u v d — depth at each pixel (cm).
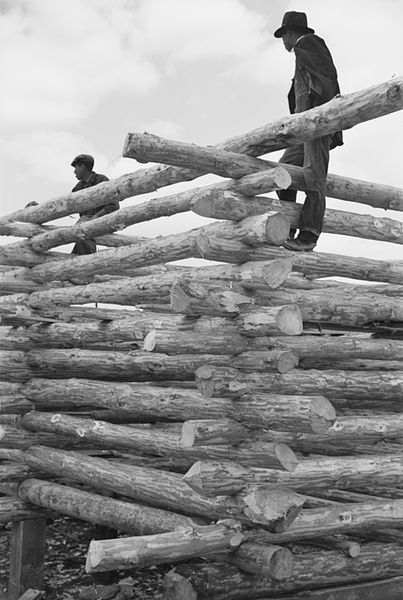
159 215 752
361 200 691
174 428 848
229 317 586
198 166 579
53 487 766
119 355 757
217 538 571
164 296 694
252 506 549
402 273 691
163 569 793
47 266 859
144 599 710
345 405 687
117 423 846
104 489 786
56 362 814
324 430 545
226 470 557
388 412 738
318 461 588
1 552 889
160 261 689
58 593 750
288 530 580
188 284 558
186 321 619
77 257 812
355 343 636
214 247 566
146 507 668
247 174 596
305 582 607
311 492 716
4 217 922
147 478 661
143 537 558
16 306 836
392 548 645
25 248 885
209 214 568
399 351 661
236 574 585
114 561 542
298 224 617
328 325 689
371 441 616
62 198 823
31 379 838
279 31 662
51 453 776
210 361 603
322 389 595
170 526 621
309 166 613
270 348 593
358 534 693
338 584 629
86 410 845
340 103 548
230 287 577
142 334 707
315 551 651
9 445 802
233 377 577
